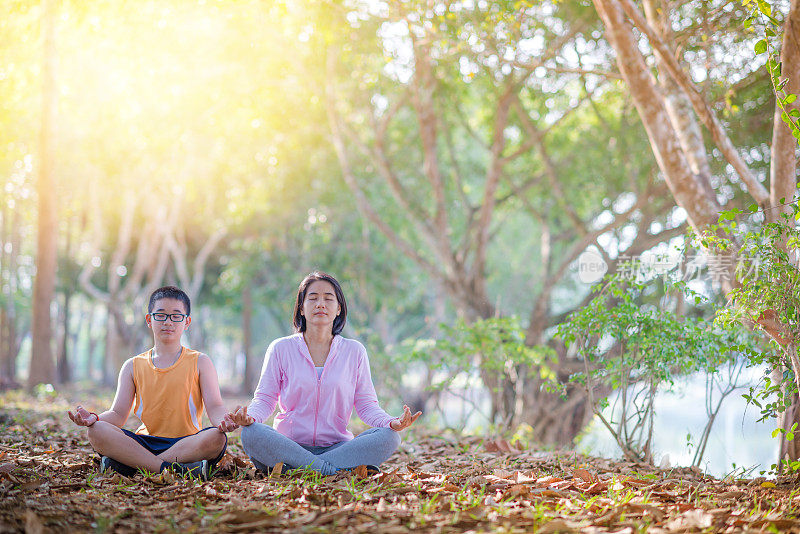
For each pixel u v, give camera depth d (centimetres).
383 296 2056
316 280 475
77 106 1381
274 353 468
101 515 315
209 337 3941
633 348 541
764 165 1105
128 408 459
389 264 2061
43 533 281
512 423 995
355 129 1517
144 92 1298
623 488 407
